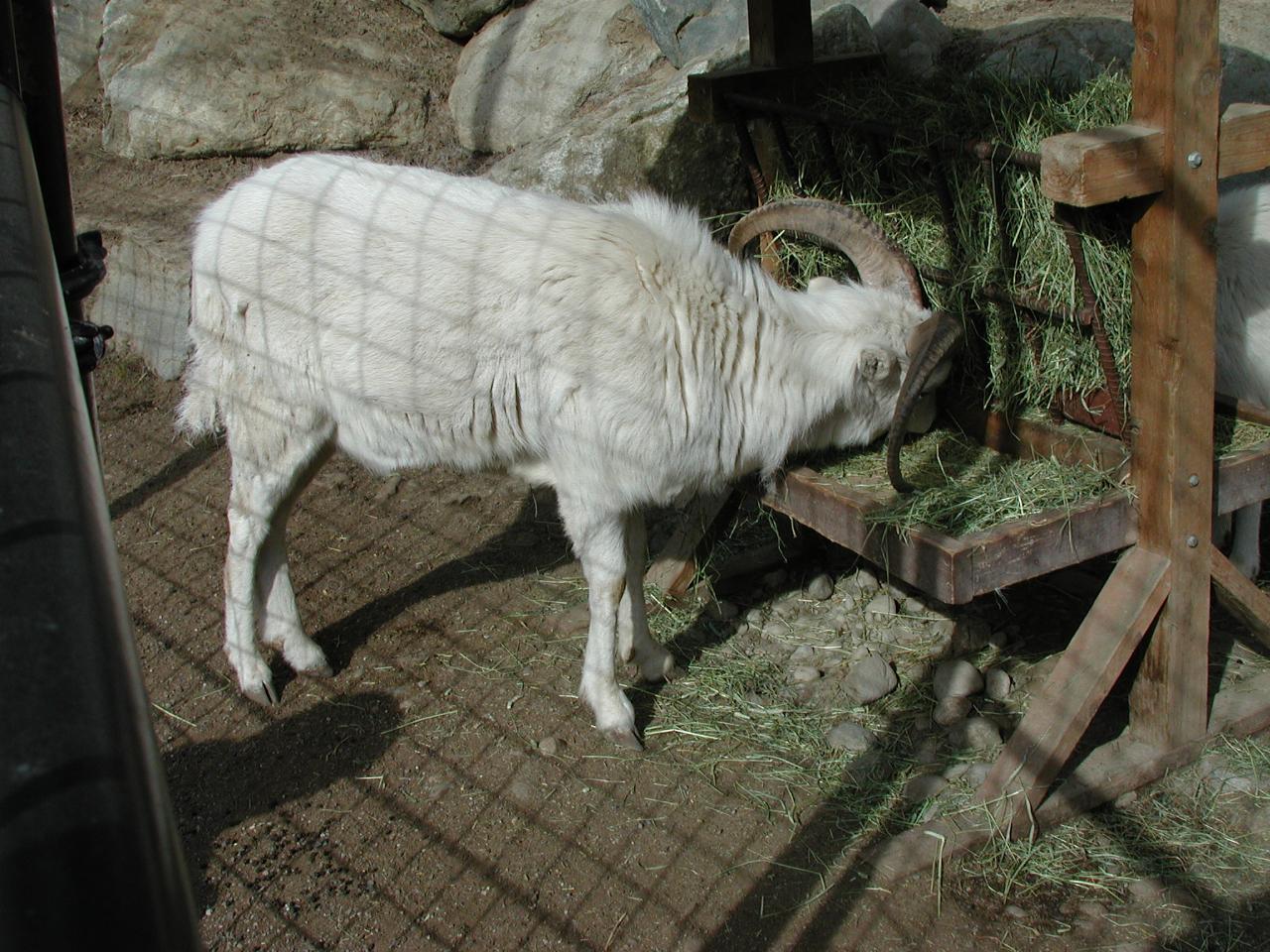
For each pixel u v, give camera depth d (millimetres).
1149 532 3174
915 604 4250
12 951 393
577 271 3436
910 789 3383
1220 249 3736
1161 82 2721
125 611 509
